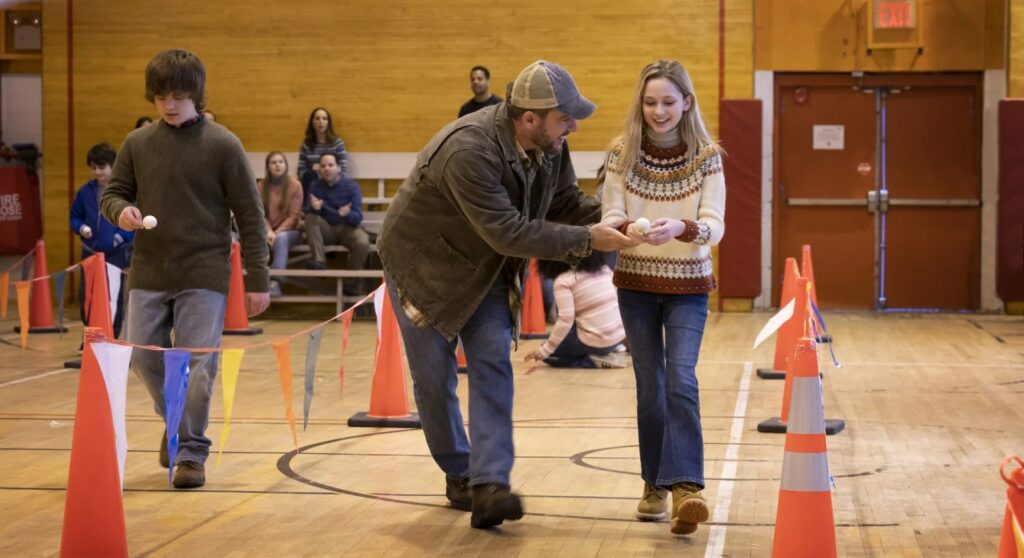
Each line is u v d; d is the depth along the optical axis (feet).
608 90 46.42
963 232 46.01
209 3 47.70
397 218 14.48
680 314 14.66
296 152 47.65
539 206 14.51
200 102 17.15
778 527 12.46
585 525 15.06
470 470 14.46
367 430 22.09
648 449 14.98
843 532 14.80
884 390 27.09
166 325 17.42
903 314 45.44
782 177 46.44
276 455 19.74
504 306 14.57
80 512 13.16
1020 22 44.75
